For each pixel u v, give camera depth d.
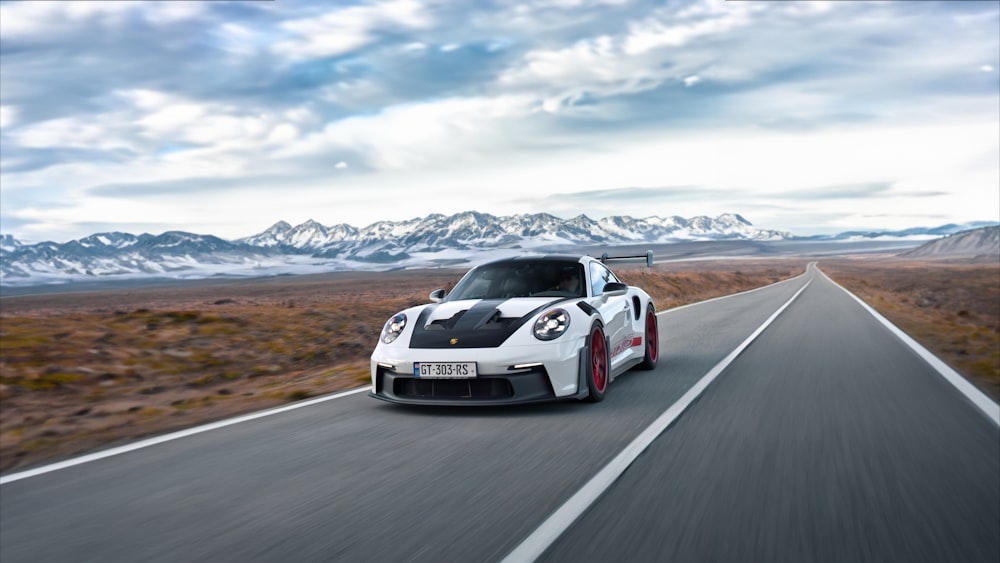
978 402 6.26
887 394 6.67
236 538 3.22
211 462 4.68
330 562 2.89
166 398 8.60
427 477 4.15
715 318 16.69
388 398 6.22
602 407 6.19
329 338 13.71
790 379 7.61
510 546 3.01
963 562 2.82
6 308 110.25
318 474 4.30
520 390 5.85
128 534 3.33
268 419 6.11
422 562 2.86
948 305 36.97
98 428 6.36
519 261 7.61
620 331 7.42
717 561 2.83
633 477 4.03
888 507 3.46
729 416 5.72
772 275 91.12
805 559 2.85
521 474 4.16
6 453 5.44
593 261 7.82
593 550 2.95
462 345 5.97
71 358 10.11
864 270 152.38
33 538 3.31
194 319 13.86
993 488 3.77
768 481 3.92
